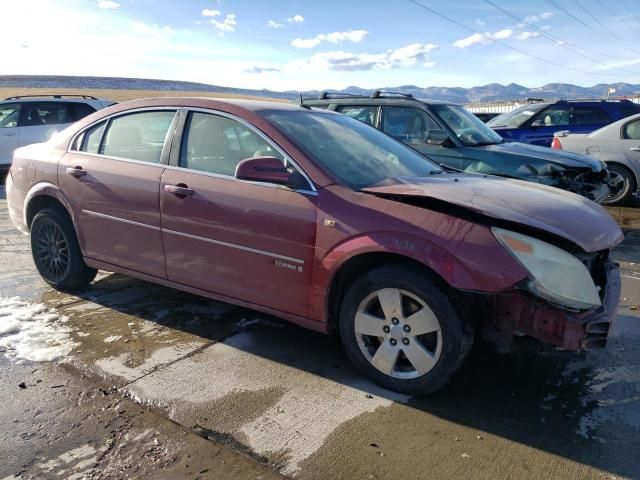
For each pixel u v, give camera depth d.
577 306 2.75
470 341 2.90
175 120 3.93
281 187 3.35
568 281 2.75
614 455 2.59
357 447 2.63
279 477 2.42
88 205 4.25
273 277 3.39
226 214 3.50
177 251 3.80
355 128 4.28
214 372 3.35
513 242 2.76
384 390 3.17
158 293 4.71
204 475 2.42
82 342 3.73
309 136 3.63
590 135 9.47
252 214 3.40
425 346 3.01
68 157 4.44
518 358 3.60
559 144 9.75
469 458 2.56
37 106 11.98
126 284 4.94
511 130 11.09
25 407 2.92
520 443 2.69
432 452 2.60
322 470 2.46
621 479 2.43
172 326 4.03
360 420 2.86
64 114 12.20
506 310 2.82
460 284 2.76
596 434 2.77
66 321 4.09
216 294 3.71
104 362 3.45
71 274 4.56
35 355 3.52
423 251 2.86
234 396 3.08
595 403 3.06
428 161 4.38
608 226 3.22
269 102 4.16
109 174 4.12
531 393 3.17
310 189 3.26
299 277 3.29
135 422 2.80
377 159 3.83
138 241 4.02
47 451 2.56
